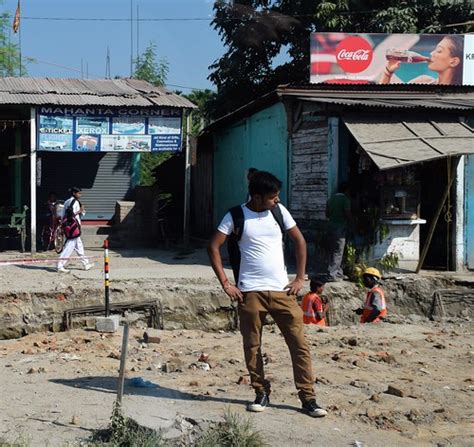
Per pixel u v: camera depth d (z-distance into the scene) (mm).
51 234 18203
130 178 21188
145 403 6652
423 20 22703
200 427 5844
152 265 15453
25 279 13086
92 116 17500
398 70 17688
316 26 22219
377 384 7816
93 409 6551
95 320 11500
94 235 20000
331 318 12773
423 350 9805
